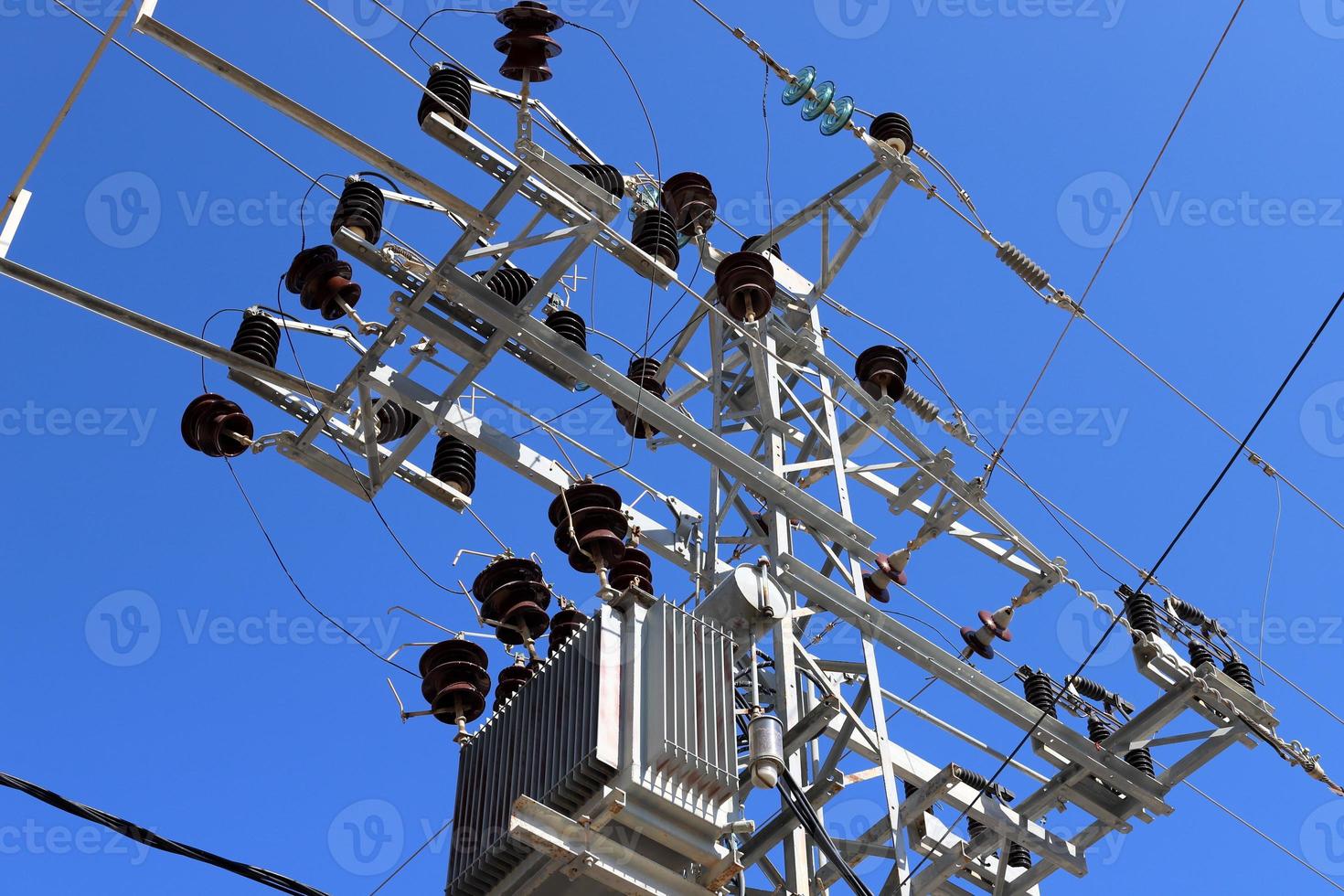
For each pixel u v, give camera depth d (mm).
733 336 14641
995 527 14609
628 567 11812
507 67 11883
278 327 12039
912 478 14742
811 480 13695
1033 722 13602
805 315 14906
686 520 14023
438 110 11266
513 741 10586
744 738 12250
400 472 12461
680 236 14609
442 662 11938
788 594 12500
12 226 10195
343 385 11625
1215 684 14219
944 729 13992
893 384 14812
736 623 11180
